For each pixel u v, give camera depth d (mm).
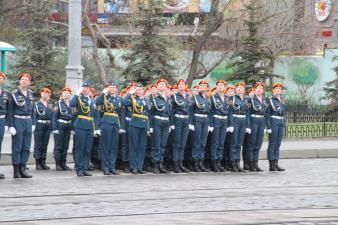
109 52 36844
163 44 31359
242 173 22094
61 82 36906
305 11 48750
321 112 38344
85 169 20484
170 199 15539
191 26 46000
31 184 17938
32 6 37031
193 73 37406
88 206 14344
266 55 33938
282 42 44250
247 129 22672
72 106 20281
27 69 36531
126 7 44125
